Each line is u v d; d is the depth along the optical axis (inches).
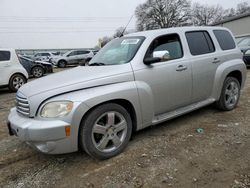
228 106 209.9
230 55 208.8
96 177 124.8
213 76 193.8
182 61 172.7
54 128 122.2
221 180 116.1
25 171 134.6
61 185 120.6
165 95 163.0
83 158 144.3
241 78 219.3
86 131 131.0
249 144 149.0
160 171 125.9
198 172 123.3
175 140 159.8
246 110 212.5
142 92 149.2
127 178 122.0
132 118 152.8
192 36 188.1
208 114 206.1
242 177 117.3
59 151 126.3
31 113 129.0
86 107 128.1
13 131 139.3
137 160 137.6
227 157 135.6
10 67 392.8
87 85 133.6
